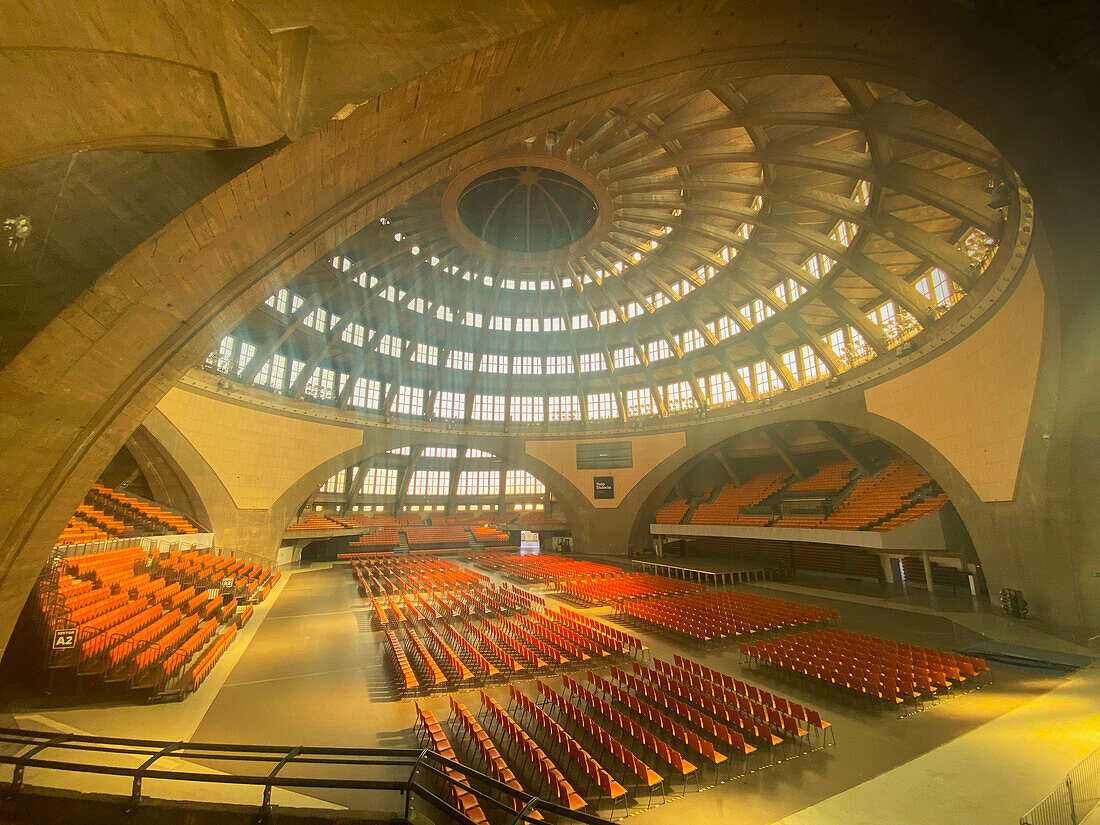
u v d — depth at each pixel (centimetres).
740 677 1273
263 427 2889
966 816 648
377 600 2216
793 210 2356
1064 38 853
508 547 4444
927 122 1442
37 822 459
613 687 1081
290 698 1134
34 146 407
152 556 1973
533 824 329
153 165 532
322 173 647
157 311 614
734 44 809
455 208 2602
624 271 3369
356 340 3472
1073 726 878
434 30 534
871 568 2831
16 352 488
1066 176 994
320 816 416
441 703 1122
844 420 2653
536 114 793
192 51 416
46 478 618
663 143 2055
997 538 1750
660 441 3900
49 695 1067
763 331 3095
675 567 3130
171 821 434
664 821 682
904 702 1052
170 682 1143
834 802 701
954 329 1894
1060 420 1377
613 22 643
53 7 330
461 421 4056
